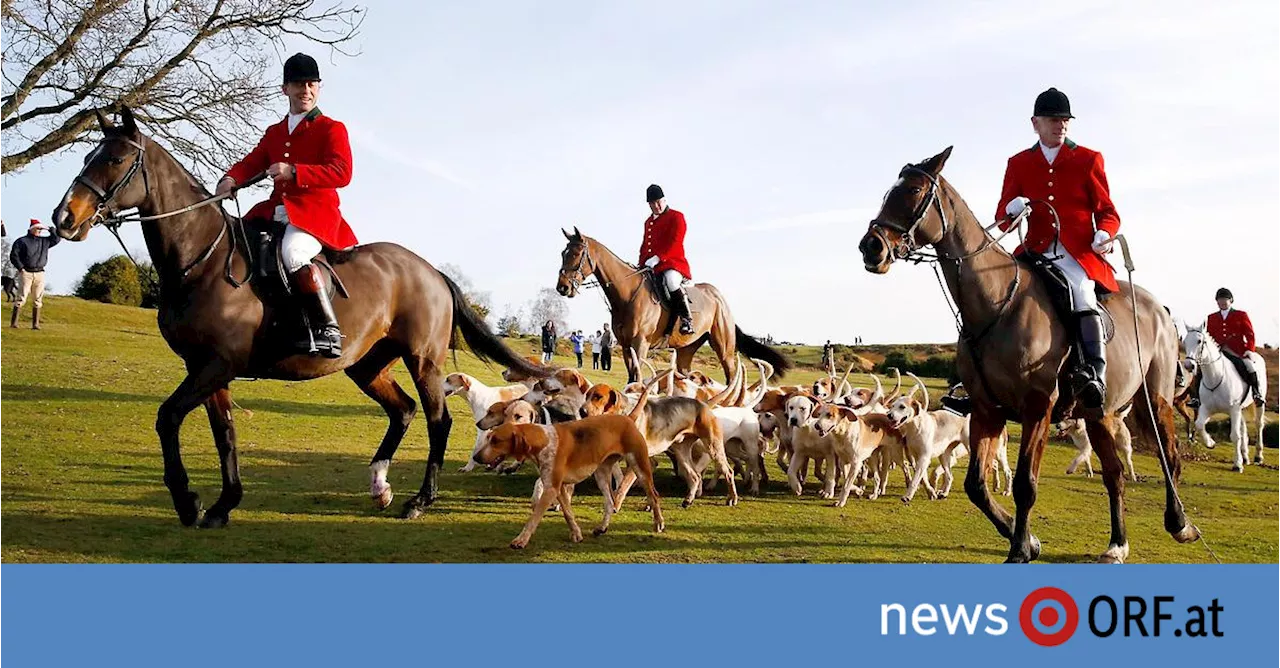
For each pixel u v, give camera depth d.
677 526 7.81
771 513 8.62
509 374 10.65
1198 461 15.84
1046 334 6.71
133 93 18.14
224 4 19.25
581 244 12.48
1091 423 7.19
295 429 13.05
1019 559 6.70
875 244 6.64
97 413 12.87
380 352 8.15
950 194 6.74
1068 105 7.24
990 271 6.75
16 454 9.72
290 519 7.51
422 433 13.46
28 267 22.42
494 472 10.37
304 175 7.17
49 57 17.72
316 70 7.62
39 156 17.97
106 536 6.57
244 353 6.92
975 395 7.00
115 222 6.58
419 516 7.82
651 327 13.02
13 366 16.48
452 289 8.58
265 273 7.00
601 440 7.22
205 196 6.97
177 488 6.94
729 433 9.77
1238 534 8.45
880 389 11.52
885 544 7.32
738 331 14.97
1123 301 7.48
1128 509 9.92
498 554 6.61
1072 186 7.15
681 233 13.34
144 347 21.59
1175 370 7.95
